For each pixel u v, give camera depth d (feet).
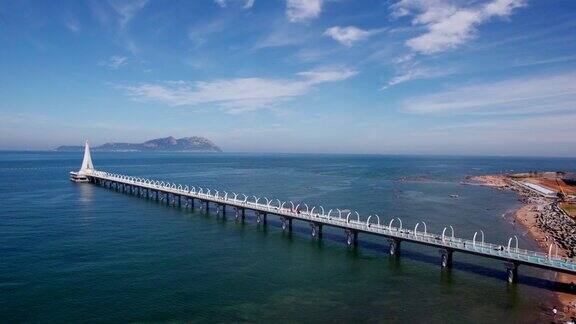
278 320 142.72
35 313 144.25
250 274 187.32
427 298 163.43
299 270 193.77
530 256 175.63
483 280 183.32
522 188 557.33
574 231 282.36
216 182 602.44
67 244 229.66
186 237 252.83
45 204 362.74
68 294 160.25
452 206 404.57
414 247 235.40
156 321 140.46
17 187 482.28
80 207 350.23
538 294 168.45
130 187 437.99
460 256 218.38
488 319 146.30
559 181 615.16
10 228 266.77
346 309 152.56
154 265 196.75
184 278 180.24
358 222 238.07
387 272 192.44
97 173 524.52
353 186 570.46
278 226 289.12
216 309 150.20
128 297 158.81
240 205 298.56
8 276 177.58
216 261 205.36
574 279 185.06
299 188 534.37
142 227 278.26
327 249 229.04
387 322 142.92
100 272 185.06
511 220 335.67
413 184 615.16
